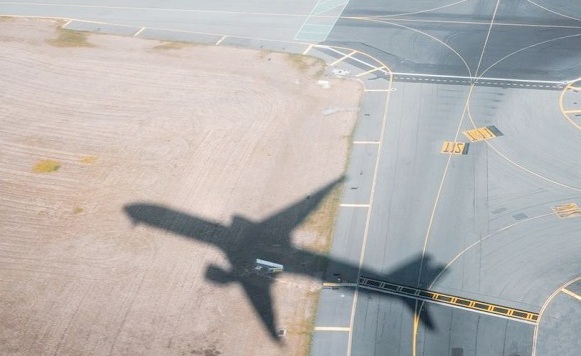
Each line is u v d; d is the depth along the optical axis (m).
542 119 69.38
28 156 68.25
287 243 56.81
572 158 63.78
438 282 52.44
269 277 53.69
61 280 53.84
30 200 62.50
